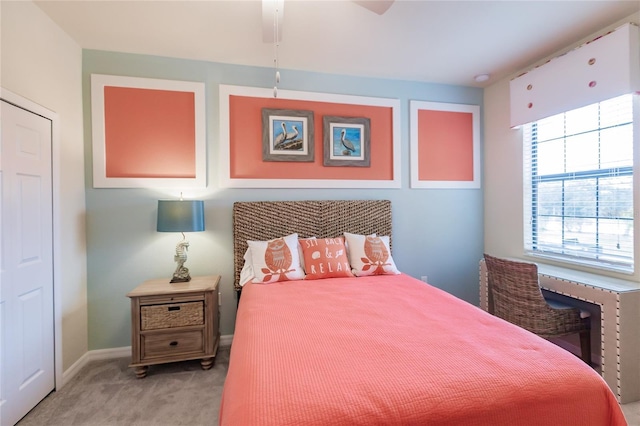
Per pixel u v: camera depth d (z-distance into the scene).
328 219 2.89
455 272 3.34
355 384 0.98
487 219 3.38
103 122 2.48
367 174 3.07
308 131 2.90
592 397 1.04
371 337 1.34
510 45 2.47
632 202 2.13
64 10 1.96
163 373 2.21
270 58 2.65
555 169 2.72
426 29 2.22
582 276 2.28
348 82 3.01
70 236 2.25
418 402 0.92
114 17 2.04
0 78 1.64
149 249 2.58
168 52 2.53
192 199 2.65
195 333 2.24
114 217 2.51
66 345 2.17
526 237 2.98
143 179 2.55
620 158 2.21
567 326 2.12
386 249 2.73
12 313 1.70
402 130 3.17
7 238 1.68
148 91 2.56
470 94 3.36
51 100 2.06
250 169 2.78
